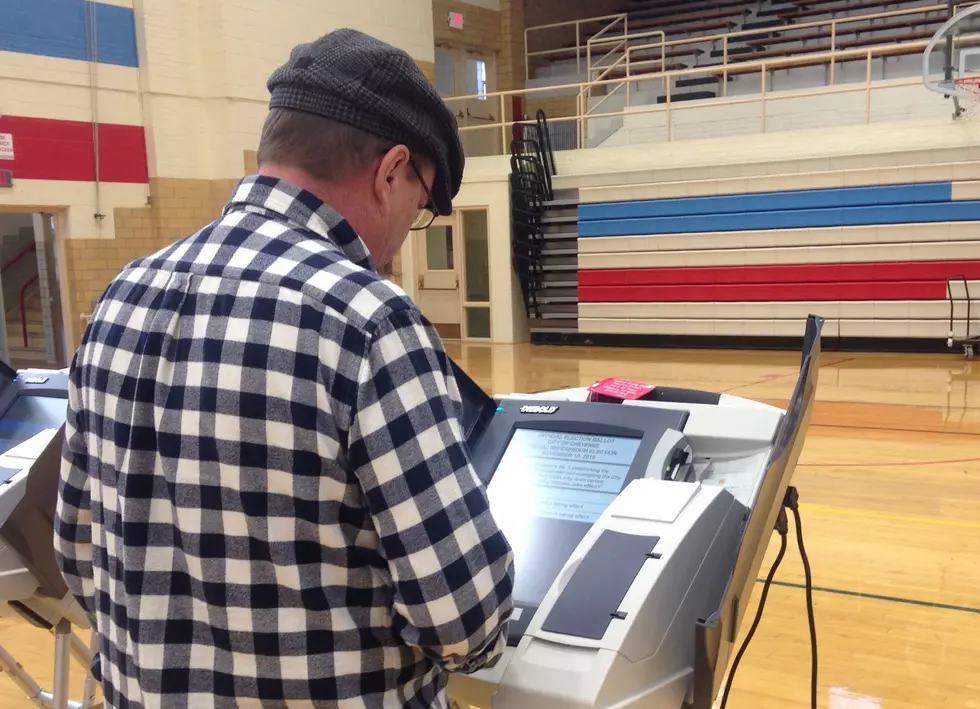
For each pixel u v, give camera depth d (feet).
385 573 2.69
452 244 33.24
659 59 41.93
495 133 34.71
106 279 24.88
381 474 2.53
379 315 2.59
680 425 4.23
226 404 2.58
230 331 2.62
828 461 15.35
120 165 25.02
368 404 2.53
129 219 25.39
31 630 9.35
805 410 3.42
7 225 24.03
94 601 3.35
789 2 43.29
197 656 2.73
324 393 2.53
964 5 32.07
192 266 2.78
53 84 23.27
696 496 3.64
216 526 2.63
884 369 24.12
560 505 3.92
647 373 24.62
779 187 27.81
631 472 3.98
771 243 28.19
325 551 2.61
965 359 25.48
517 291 32.48
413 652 2.84
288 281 2.62
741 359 26.73
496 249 32.01
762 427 4.28
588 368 25.98
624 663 3.09
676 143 29.81
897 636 8.75
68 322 24.44
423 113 2.93
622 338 30.99
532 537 3.81
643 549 3.39
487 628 2.68
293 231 2.78
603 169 30.53
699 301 29.53
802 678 7.93
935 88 24.36
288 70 2.85
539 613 3.30
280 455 2.54
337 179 2.86
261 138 2.97
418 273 34.04
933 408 19.13
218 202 27.32
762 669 8.12
